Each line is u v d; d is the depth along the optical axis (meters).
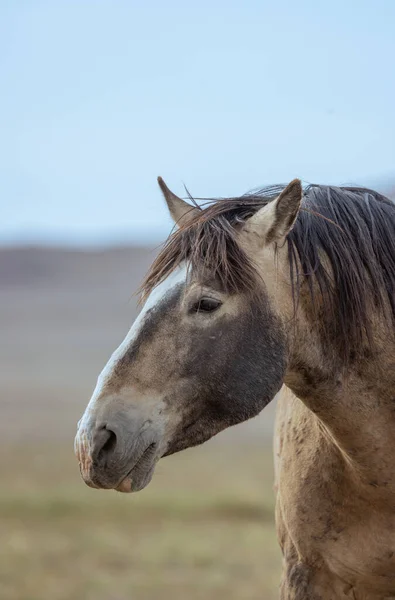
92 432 5.39
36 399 63.34
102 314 158.75
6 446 39.56
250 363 5.60
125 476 5.44
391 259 6.11
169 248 5.77
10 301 179.75
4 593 14.01
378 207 6.27
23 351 108.12
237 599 13.35
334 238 5.94
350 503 6.10
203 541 17.88
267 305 5.65
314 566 6.34
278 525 6.80
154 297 5.66
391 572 6.06
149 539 18.16
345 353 5.86
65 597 13.66
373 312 5.94
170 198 6.44
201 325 5.56
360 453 5.95
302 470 6.35
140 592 13.87
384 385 5.93
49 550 17.27
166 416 5.52
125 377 5.52
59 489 25.67
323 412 5.99
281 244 5.82
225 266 5.52
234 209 5.96
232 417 5.65
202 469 30.92
